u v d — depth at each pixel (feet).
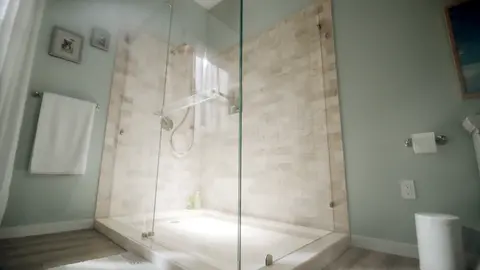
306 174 6.07
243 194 7.05
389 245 4.66
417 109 4.62
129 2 7.32
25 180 5.40
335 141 5.67
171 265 3.64
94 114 6.54
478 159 3.73
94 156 6.50
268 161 6.85
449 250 3.41
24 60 5.05
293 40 6.90
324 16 6.33
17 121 4.90
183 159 8.08
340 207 5.40
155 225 6.08
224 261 3.73
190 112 8.37
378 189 4.93
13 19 4.79
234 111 6.89
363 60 5.50
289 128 6.59
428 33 4.64
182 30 8.41
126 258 4.20
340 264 4.11
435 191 4.28
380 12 5.37
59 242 5.00
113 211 6.61
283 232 5.55
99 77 6.82
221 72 7.29
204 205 7.41
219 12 7.72
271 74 7.25
